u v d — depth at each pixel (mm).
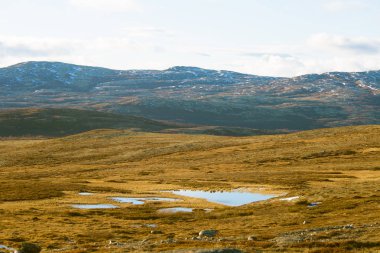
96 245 48188
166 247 41219
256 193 99062
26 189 112500
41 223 67062
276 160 154250
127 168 159875
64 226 64312
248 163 153125
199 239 47812
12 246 49031
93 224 66562
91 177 142750
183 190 109188
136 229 60875
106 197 101125
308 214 62656
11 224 65500
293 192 86875
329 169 129500
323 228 47625
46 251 45312
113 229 60688
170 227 62438
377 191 74188
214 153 176875
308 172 124312
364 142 169000
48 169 165375
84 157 188000
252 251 35875
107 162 176375
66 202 93750
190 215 74312
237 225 59812
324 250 34719
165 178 131000
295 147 173500
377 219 49844
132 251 40125
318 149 164250
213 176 129000
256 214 69188
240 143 195500
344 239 40094
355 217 54000
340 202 67750
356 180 104812
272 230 51906
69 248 46844
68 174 153625
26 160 186875
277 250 36438
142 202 93750
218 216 70750
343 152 155875
